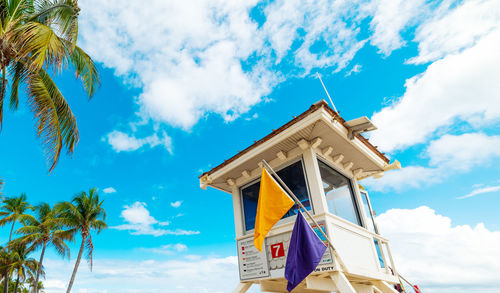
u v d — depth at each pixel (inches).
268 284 339.0
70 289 1158.3
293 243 267.6
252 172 398.9
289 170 362.6
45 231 1301.7
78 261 1208.8
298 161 354.0
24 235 1257.4
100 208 1304.1
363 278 335.3
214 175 401.1
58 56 326.6
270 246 332.5
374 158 396.5
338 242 303.0
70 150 420.2
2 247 1364.4
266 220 266.5
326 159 371.2
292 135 331.3
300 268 251.0
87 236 1269.7
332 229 303.4
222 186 433.7
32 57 296.0
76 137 431.8
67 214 1259.2
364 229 368.5
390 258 417.4
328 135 340.8
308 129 325.1
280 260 316.2
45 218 1337.4
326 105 310.2
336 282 277.7
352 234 338.3
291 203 263.0
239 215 391.2
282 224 334.3
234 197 409.7
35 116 360.2
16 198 1478.8
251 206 388.2
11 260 1337.4
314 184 323.0
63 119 415.8
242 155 373.4
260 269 331.0
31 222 1311.5
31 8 373.7
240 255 361.1
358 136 362.0
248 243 358.0
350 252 315.9
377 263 357.1
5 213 1439.5
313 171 328.2
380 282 357.4
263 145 351.3
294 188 348.8
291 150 362.3
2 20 330.0
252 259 345.1
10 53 308.7
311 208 320.5
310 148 341.4
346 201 385.1
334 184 377.7
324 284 300.7
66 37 371.6
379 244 409.4
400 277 450.9
